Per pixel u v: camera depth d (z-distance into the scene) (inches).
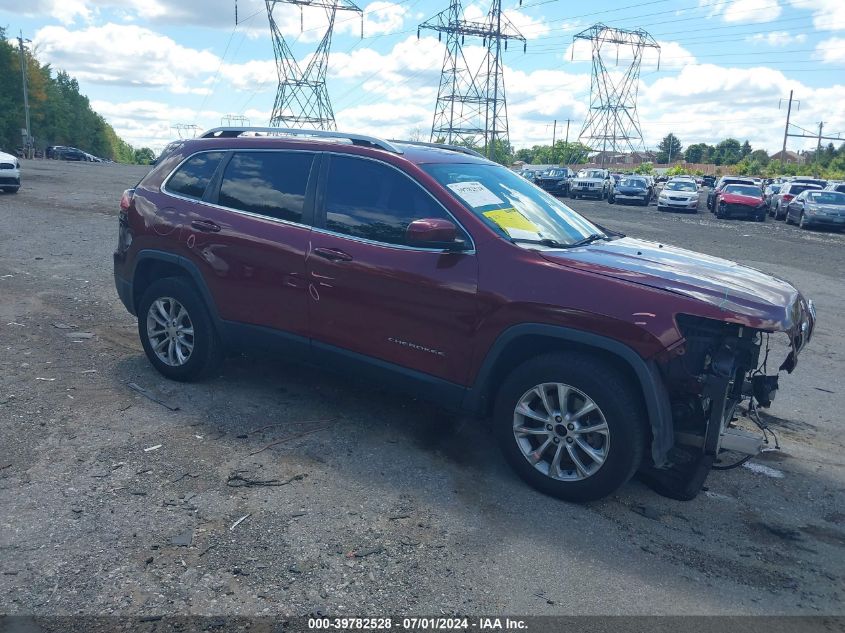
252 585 126.6
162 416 195.3
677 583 135.0
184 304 211.5
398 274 175.2
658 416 149.6
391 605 123.6
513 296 161.5
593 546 145.5
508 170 216.7
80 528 140.6
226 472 166.2
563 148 4303.6
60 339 258.5
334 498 157.5
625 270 159.5
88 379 219.9
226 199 207.9
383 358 181.2
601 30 3189.0
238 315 203.5
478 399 170.4
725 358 150.3
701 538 151.9
